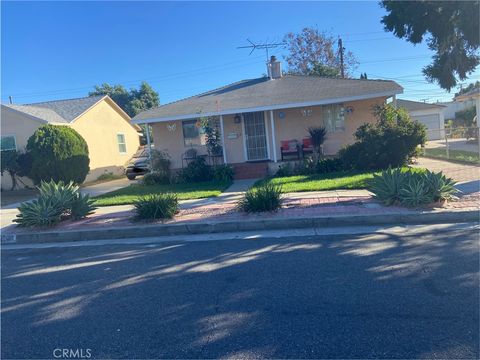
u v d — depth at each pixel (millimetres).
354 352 3268
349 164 14648
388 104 15672
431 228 7055
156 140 18984
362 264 5344
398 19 13055
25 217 9188
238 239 7344
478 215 7418
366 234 6953
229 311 4199
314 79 19828
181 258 6332
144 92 53312
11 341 3908
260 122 18406
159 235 8305
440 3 12062
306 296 4426
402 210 7895
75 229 8750
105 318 4273
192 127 18750
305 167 15391
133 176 22344
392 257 5551
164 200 9164
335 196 9984
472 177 11125
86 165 18672
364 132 14367
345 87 17406
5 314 4590
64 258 7000
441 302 4051
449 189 8094
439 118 37562
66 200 9578
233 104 17438
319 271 5195
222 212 9164
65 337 3914
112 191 15766
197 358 3363
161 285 5148
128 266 6145
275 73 21125
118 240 8164
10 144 20531
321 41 38406
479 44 12453
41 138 17391
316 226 7855
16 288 5500
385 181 8539
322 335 3568
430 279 4660
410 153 14156
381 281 4699
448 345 3279
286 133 18094
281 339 3557
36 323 4273
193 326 3926
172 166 18922
